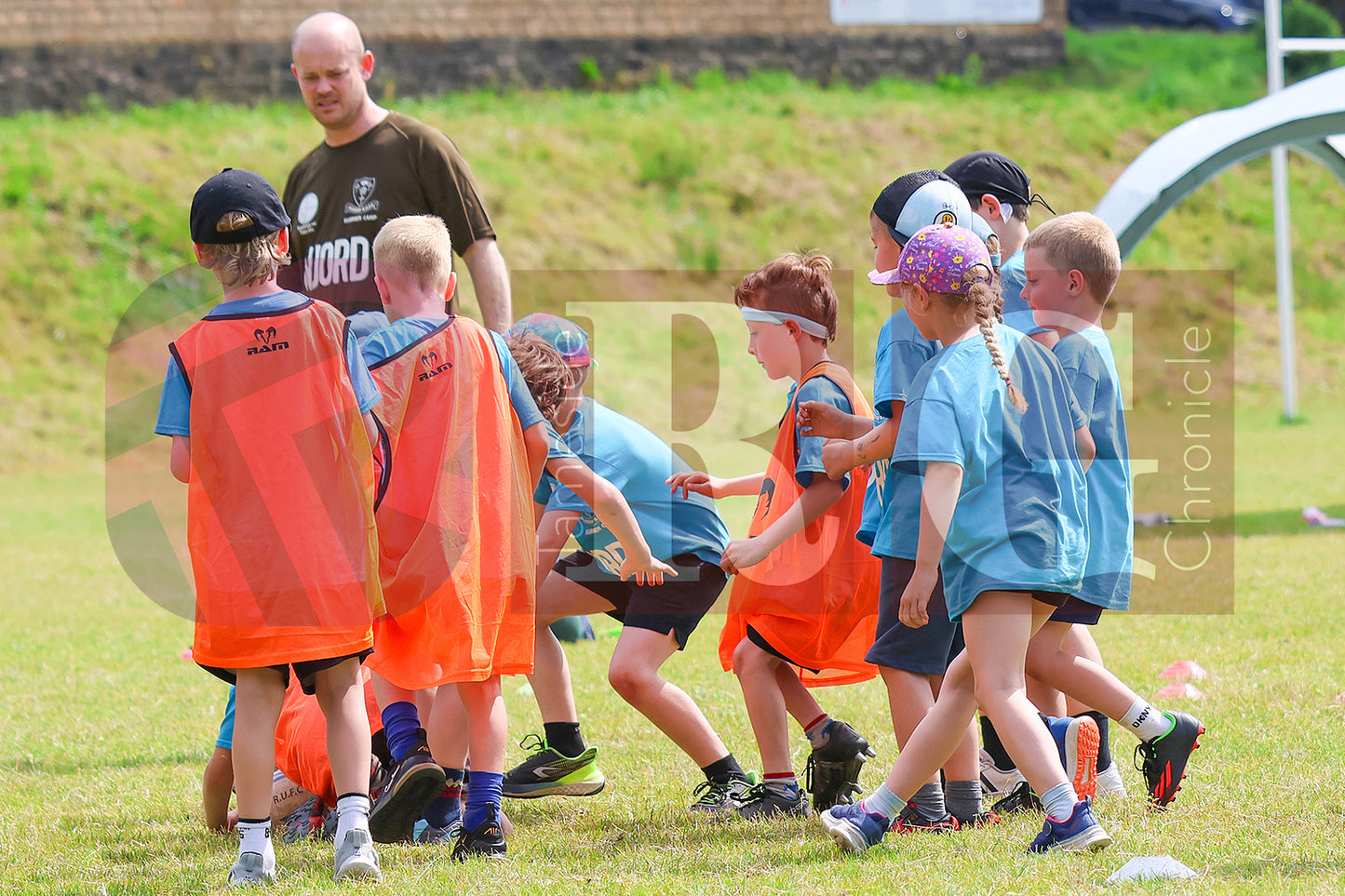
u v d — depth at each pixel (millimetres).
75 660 23031
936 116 90000
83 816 13828
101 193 74188
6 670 22188
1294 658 18766
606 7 93188
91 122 81875
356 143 16922
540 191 79500
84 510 46281
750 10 95250
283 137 81812
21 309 66750
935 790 12430
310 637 11164
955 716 11461
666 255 76625
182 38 85750
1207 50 101625
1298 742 14258
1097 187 85562
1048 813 11133
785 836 12258
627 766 15461
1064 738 12445
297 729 13312
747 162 84188
